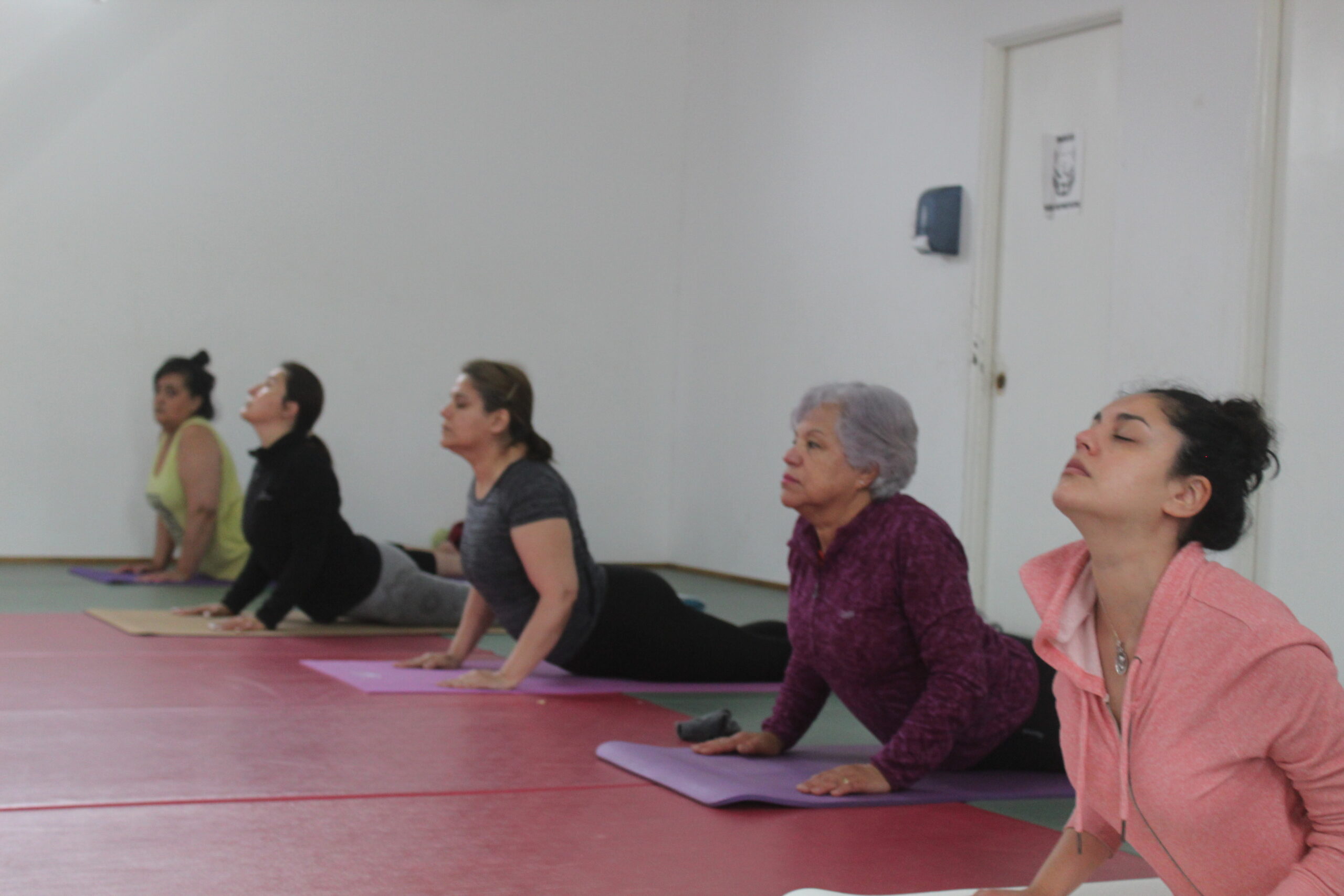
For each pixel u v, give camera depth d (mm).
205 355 6324
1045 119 5789
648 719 3291
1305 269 4617
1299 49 4668
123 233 7133
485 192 8047
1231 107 4859
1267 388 4734
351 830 2084
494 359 8102
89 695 3203
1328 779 1304
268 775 2438
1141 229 5207
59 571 6566
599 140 8359
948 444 6180
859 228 6891
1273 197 4746
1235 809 1362
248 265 7434
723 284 8133
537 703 3428
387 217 7785
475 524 3656
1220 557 4711
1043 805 2504
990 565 6004
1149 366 5148
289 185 7523
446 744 2814
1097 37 5539
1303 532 4539
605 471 8469
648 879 1889
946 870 2014
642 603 3924
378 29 7727
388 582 4875
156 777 2377
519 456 3623
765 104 7766
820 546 2609
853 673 2600
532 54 8148
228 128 7367
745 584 7664
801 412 2541
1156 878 2008
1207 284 4922
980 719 2652
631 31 8414
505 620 3859
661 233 8555
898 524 2469
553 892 1806
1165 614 1337
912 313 6469
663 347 8594
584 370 8383
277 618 4613
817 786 2428
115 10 7094
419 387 7895
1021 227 5902
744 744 2793
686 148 8570
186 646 4168
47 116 6965
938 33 6352
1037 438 5773
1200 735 1331
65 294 7020
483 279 8062
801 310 7359
